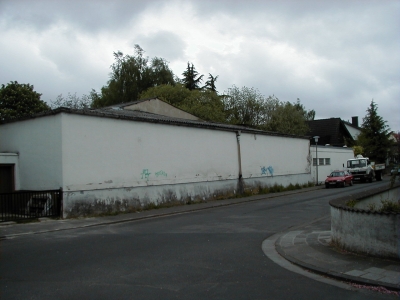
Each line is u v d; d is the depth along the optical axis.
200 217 15.05
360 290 5.82
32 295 5.49
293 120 48.12
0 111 26.58
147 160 18.19
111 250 8.62
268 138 29.05
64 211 14.41
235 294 5.56
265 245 9.26
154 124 18.70
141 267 7.08
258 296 5.48
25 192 13.76
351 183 33.12
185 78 59.53
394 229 7.14
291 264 7.42
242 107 52.06
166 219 14.70
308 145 35.12
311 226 11.80
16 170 16.38
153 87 45.50
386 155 49.88
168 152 19.50
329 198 21.81
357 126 70.12
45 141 15.24
